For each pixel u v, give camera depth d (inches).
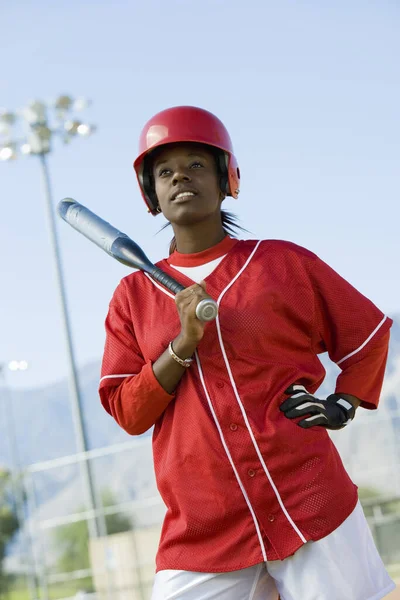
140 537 452.4
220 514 107.5
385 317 118.7
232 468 107.4
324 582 105.7
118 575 453.7
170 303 115.5
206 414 108.8
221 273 115.3
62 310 593.9
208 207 116.2
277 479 107.1
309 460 108.1
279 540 106.1
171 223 120.2
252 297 112.0
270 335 111.1
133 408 112.6
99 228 123.6
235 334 110.1
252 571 108.7
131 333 118.3
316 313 116.8
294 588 106.6
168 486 111.0
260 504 106.8
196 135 114.4
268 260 115.8
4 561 1136.2
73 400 585.9
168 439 112.5
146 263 117.2
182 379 111.6
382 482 458.9
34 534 478.3
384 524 455.8
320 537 106.1
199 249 118.5
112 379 117.0
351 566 106.9
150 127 117.0
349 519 109.0
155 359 113.8
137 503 461.7
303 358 114.1
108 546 457.4
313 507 106.9
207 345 110.3
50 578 477.7
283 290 113.7
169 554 110.8
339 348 118.1
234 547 107.4
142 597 447.8
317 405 110.4
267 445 107.0
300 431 108.4
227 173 118.8
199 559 108.4
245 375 109.3
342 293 117.3
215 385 109.3
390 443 458.6
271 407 108.6
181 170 115.5
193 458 109.0
